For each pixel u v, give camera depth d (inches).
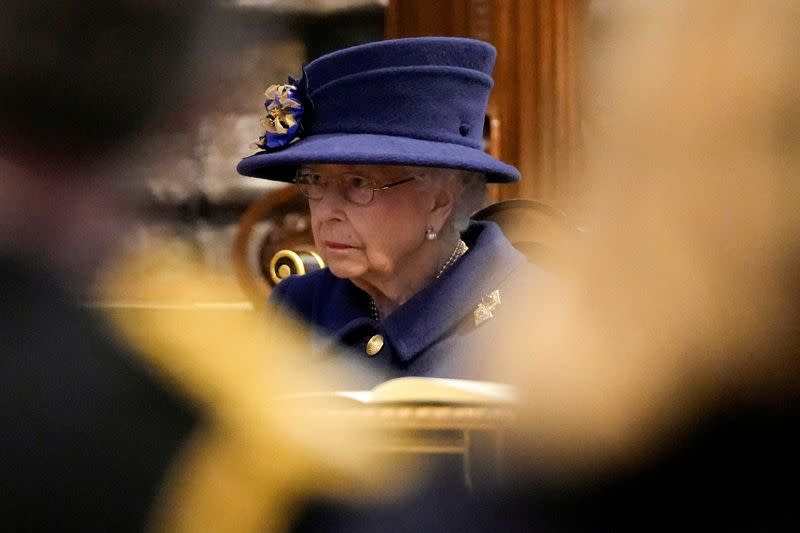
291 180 395.9
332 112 367.6
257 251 548.4
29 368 113.7
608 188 118.7
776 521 117.3
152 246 113.2
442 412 187.2
